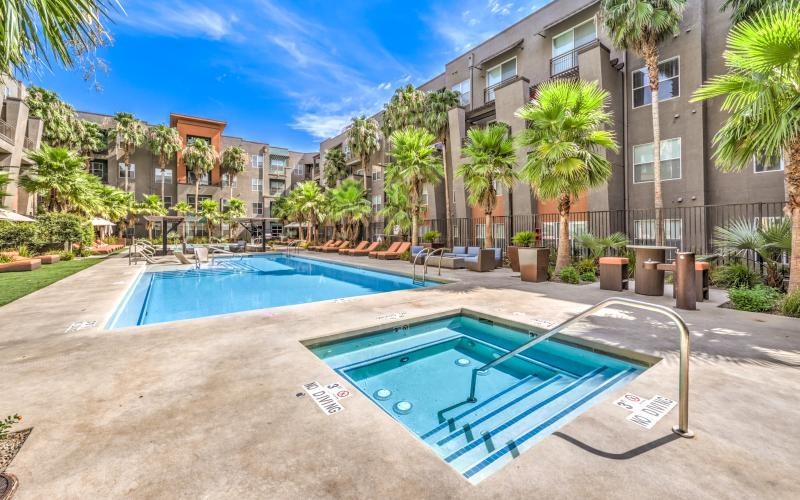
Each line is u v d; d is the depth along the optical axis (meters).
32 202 21.50
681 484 1.82
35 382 3.15
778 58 5.20
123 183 37.06
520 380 3.83
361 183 28.91
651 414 2.53
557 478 1.87
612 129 13.67
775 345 4.03
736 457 2.03
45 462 2.03
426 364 4.31
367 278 12.41
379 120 28.98
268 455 2.08
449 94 19.92
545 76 16.84
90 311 6.03
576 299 6.92
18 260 12.98
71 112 31.47
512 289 8.15
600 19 12.76
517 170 15.95
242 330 4.78
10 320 5.41
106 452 2.12
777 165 10.85
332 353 4.64
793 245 5.89
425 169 16.30
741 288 6.41
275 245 32.16
